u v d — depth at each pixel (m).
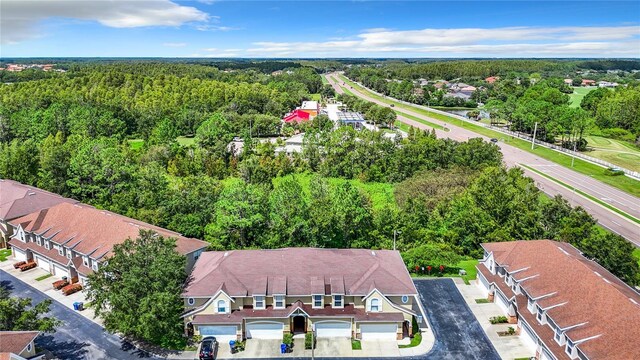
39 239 57.78
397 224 59.44
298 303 42.06
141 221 59.47
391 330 42.25
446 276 54.91
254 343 42.06
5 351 34.19
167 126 114.62
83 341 42.16
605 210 77.62
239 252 46.34
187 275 45.88
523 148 124.50
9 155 85.06
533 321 39.97
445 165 93.12
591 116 165.00
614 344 32.25
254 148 111.75
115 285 40.41
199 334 42.06
